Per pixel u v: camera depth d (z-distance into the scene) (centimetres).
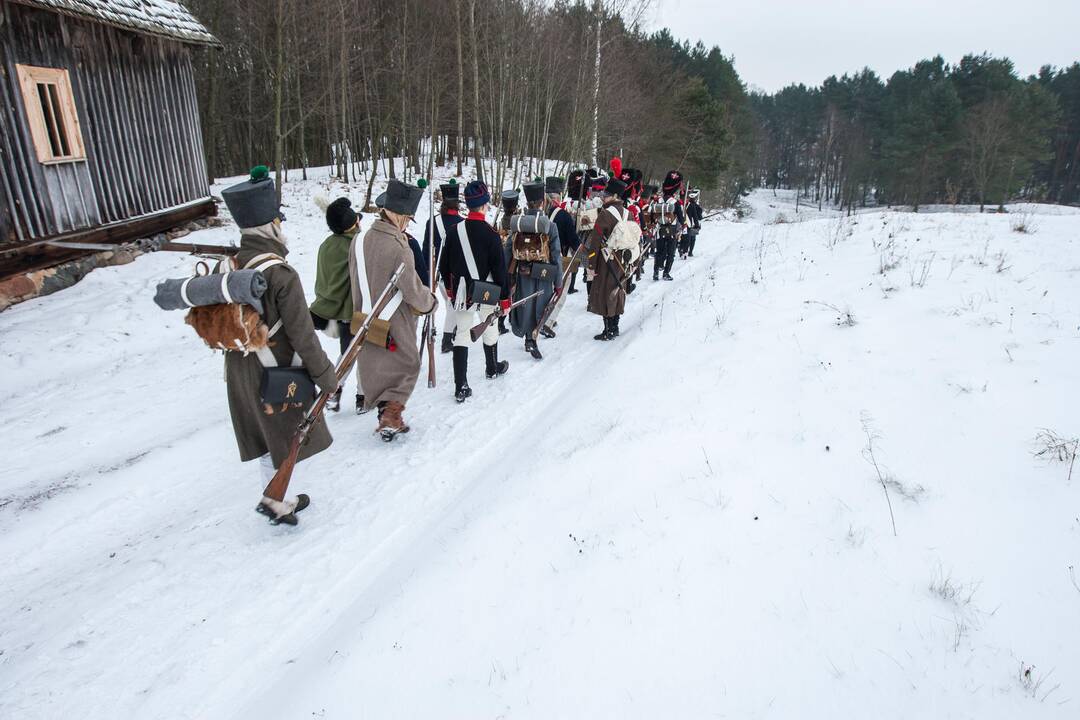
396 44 2444
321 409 336
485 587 271
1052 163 6512
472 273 509
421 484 398
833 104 8100
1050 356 392
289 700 231
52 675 256
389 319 413
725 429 373
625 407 429
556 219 675
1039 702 191
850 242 815
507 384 568
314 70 2566
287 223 1365
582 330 748
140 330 739
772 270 739
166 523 369
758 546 271
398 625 256
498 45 2312
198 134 1255
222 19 2462
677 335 567
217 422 515
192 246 884
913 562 253
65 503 395
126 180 1024
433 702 218
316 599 299
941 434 331
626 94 2759
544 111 2941
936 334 450
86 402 559
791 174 9419
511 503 333
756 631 228
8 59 796
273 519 336
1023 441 314
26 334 699
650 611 242
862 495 296
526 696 213
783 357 461
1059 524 261
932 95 5606
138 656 265
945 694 197
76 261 891
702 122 3547
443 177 2533
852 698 199
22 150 815
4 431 502
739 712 198
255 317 291
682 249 1283
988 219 899
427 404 525
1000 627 220
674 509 302
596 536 291
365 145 3088
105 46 980
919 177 5519
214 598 299
